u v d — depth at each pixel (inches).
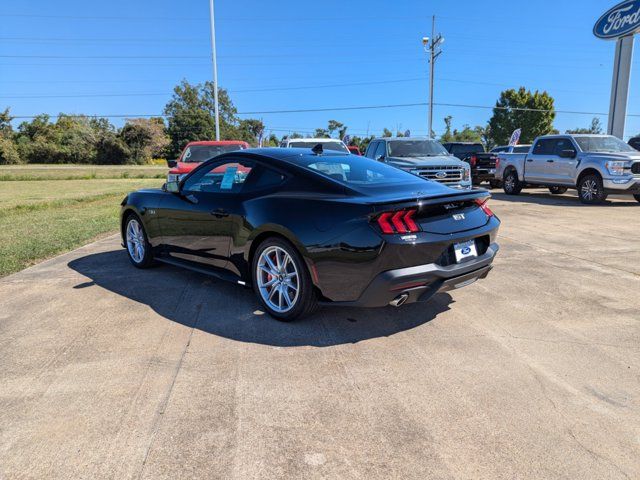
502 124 2551.7
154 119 3412.9
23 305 170.7
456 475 81.4
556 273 207.2
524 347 132.1
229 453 87.7
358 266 130.5
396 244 127.5
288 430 94.7
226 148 448.1
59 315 160.1
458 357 126.3
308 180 150.6
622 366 120.4
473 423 96.4
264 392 109.2
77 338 140.5
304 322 152.5
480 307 164.9
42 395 108.3
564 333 141.5
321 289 139.3
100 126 3363.7
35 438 92.4
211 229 175.2
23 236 312.8
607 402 103.8
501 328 145.9
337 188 144.1
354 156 185.0
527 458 85.7
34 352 131.0
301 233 139.1
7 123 3056.1
